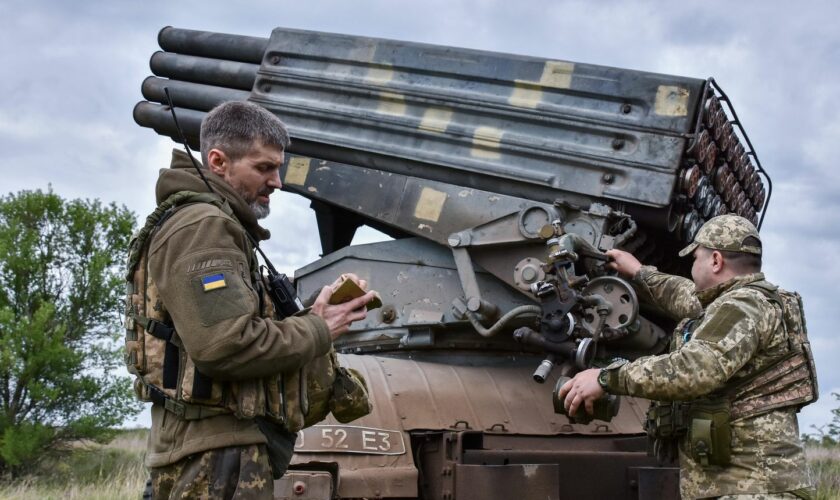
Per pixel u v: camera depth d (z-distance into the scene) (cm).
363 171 750
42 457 1691
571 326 571
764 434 438
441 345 719
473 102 718
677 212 679
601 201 670
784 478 432
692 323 481
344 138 761
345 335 751
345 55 774
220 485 331
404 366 679
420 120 735
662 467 574
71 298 1734
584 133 683
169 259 337
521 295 698
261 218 387
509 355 725
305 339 342
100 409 1703
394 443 609
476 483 562
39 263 1714
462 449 589
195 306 329
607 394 489
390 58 755
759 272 473
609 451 650
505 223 683
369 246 754
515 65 711
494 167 701
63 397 1667
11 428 1566
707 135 670
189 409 337
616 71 679
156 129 897
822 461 1373
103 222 1762
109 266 1783
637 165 661
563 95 695
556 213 667
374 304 379
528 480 552
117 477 1391
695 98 656
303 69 793
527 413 664
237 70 851
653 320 783
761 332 433
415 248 737
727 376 425
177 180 363
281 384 350
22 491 1367
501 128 709
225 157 373
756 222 869
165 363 341
